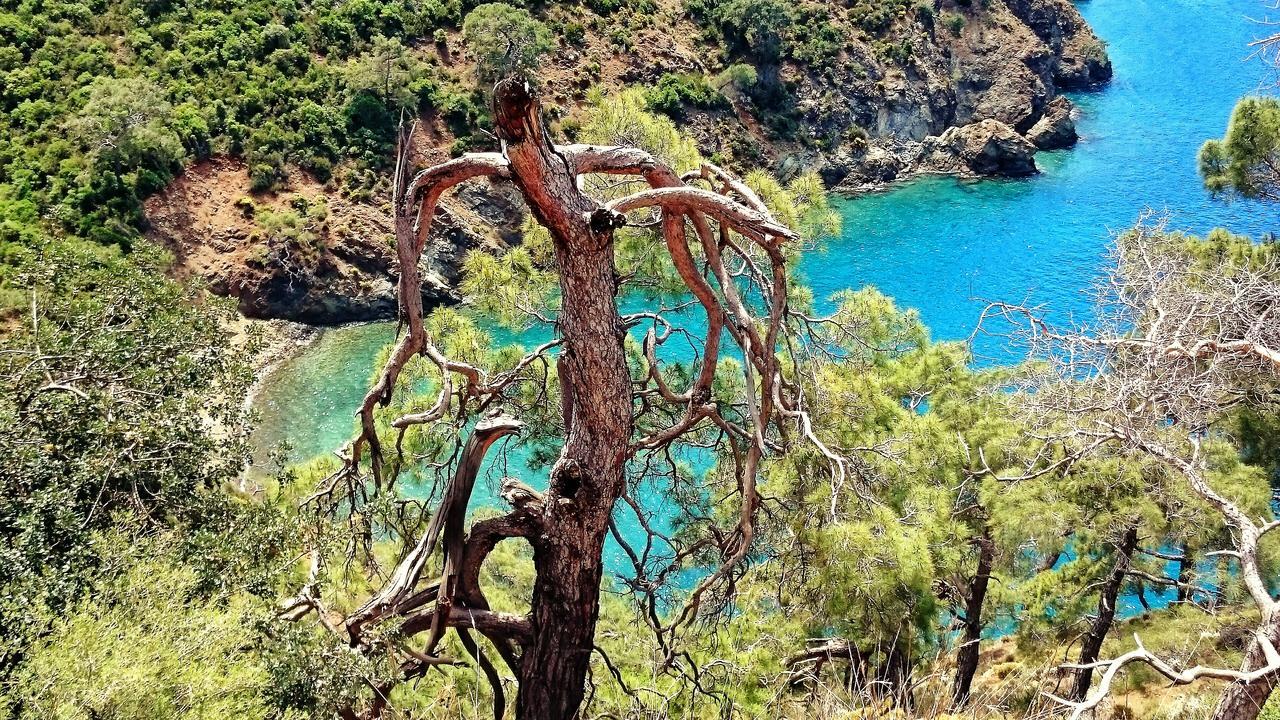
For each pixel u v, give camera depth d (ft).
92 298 39.70
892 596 41.50
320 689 25.85
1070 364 45.21
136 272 40.70
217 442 37.42
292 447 41.06
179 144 169.78
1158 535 44.50
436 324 42.47
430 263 168.04
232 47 192.54
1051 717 30.63
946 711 35.68
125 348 37.09
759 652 38.29
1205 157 72.90
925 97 248.93
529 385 39.65
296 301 164.96
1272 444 51.83
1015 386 56.24
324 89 191.93
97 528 30.50
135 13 192.85
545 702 27.12
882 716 32.45
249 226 169.78
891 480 44.91
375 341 159.84
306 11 207.31
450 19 214.90
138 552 28.66
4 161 161.99
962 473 51.96
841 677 43.57
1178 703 46.44
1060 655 53.98
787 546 40.55
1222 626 48.49
